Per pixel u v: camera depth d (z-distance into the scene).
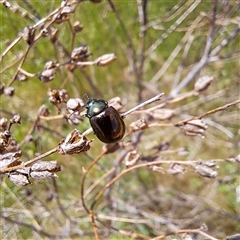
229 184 0.15
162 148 0.11
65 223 0.14
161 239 0.11
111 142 0.09
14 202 0.13
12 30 0.13
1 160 0.08
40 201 0.13
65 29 0.15
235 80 0.17
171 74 0.18
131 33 0.17
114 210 0.14
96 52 0.16
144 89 0.17
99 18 0.16
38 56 0.14
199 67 0.14
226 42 0.14
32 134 0.13
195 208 0.14
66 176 0.14
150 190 0.15
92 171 0.14
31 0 0.14
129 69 0.16
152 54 0.17
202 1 0.16
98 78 0.16
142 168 0.15
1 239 0.13
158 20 0.15
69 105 0.09
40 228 0.13
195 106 0.16
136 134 0.13
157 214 0.14
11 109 0.14
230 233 0.14
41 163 0.08
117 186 0.14
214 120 0.16
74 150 0.08
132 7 0.16
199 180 0.15
